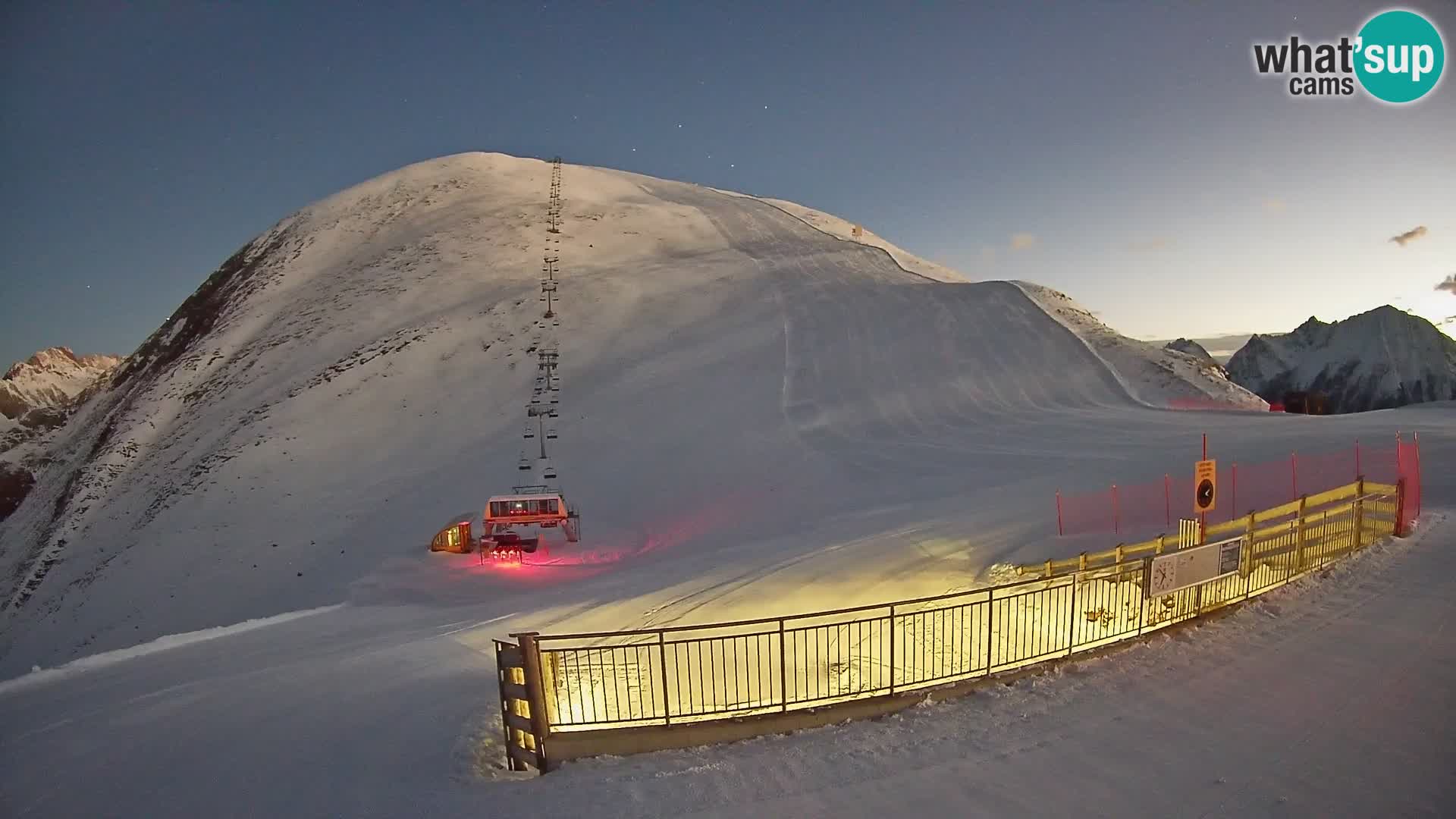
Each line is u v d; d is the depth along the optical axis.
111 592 37.47
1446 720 6.54
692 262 76.88
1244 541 10.81
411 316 66.38
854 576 18.84
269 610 31.34
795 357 52.41
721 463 38.88
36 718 11.64
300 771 7.88
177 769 8.31
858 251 84.62
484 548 26.72
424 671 12.55
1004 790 5.84
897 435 40.47
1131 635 9.48
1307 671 7.86
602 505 35.56
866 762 6.58
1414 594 10.42
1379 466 25.80
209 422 55.53
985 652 11.38
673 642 7.96
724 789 6.27
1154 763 6.12
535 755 7.66
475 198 100.94
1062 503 25.61
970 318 56.44
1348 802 5.35
